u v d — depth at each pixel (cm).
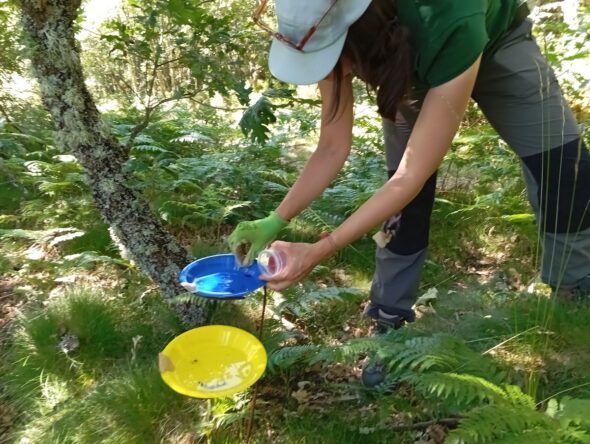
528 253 328
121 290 301
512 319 233
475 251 340
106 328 261
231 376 171
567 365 212
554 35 490
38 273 327
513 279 308
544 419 154
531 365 211
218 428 209
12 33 463
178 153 485
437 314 262
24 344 258
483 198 341
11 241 362
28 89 534
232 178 403
